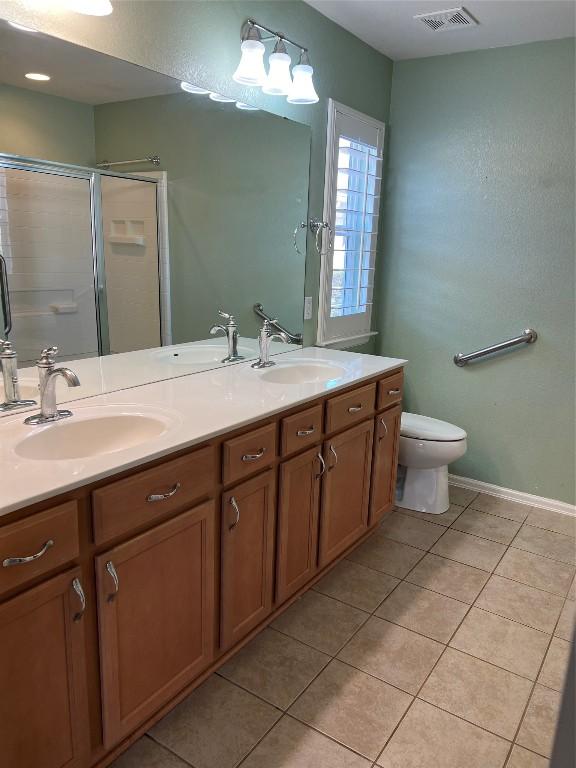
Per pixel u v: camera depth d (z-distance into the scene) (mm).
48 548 1189
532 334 3039
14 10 1519
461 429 3100
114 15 1768
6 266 1600
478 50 2939
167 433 1529
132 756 1547
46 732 1262
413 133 3211
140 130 1906
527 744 1616
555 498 3146
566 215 2859
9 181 1579
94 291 1858
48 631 1225
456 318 3270
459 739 1628
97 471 1270
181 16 1976
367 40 2873
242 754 1562
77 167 1743
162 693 1564
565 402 3033
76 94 1705
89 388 1891
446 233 3209
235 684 1813
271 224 2568
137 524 1392
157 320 2104
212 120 2168
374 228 3268
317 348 2959
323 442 2152
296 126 2588
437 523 2957
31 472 1253
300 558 2133
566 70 2738
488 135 2990
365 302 3342
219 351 2420
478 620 2166
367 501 2559
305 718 1688
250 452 1744
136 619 1437
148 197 1982
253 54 2070
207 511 1607
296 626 2104
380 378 2490
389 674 1874
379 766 1537
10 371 1618
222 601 1756
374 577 2439
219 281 2348
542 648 2016
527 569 2529
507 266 3059
